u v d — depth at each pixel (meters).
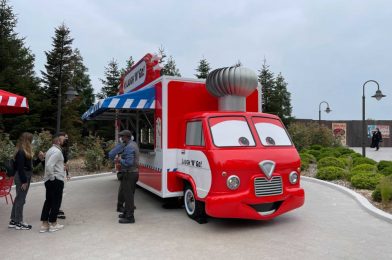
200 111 7.61
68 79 25.16
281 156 6.46
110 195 9.83
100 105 7.85
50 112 23.88
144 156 9.03
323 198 8.98
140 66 9.72
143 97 7.96
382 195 7.70
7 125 20.56
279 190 6.30
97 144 15.13
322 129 22.27
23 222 6.56
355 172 11.00
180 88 7.66
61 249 5.37
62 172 6.41
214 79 7.37
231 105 7.47
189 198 7.21
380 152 26.42
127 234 6.11
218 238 5.84
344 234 6.00
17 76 20.58
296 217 7.14
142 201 9.05
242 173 6.08
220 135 6.46
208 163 6.21
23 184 6.30
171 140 7.55
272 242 5.61
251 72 7.27
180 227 6.51
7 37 21.53
